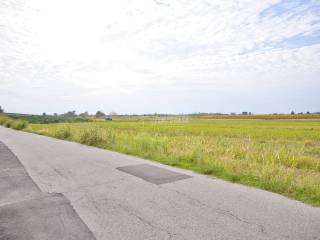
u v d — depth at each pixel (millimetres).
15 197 5465
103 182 6578
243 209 4598
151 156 10242
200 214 4402
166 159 9516
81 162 9438
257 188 5898
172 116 104938
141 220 4203
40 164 9133
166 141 13594
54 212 4586
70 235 3727
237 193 5523
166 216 4348
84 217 4352
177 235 3688
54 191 5871
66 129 20719
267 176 6496
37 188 6117
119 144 14047
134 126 41031
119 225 4035
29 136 22328
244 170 7398
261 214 4367
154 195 5457
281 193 5512
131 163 9188
